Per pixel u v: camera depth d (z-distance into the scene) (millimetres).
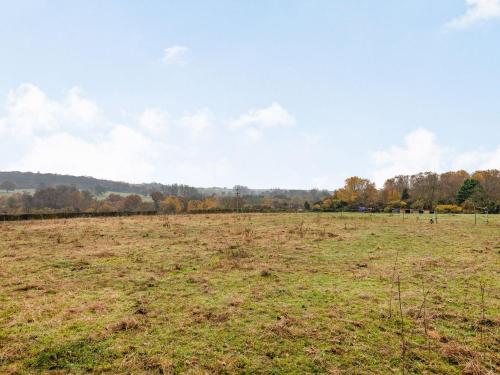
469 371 5883
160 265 13367
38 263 13445
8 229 25094
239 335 7113
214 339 6918
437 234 23781
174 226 27797
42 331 7156
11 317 7926
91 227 26656
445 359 6328
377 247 18031
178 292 10000
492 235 23391
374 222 34062
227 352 6430
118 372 5738
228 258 14844
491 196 65812
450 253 16547
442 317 8258
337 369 5922
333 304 9055
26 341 6691
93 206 89125
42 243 18484
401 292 10164
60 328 7297
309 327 7531
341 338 7059
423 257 15523
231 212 59531
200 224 29953
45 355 6176
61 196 87250
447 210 62344
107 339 6840
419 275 12172
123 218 38062
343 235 22875
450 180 88188
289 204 91562
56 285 10586
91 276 11672
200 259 14555
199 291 10125
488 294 10016
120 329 7301
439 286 10836
